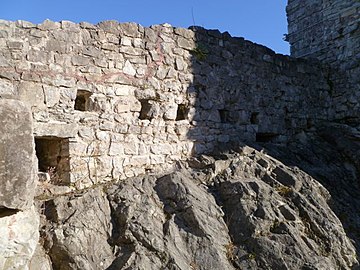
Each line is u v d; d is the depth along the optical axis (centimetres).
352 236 576
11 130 337
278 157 750
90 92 602
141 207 532
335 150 841
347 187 725
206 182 622
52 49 571
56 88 568
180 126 696
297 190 620
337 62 941
